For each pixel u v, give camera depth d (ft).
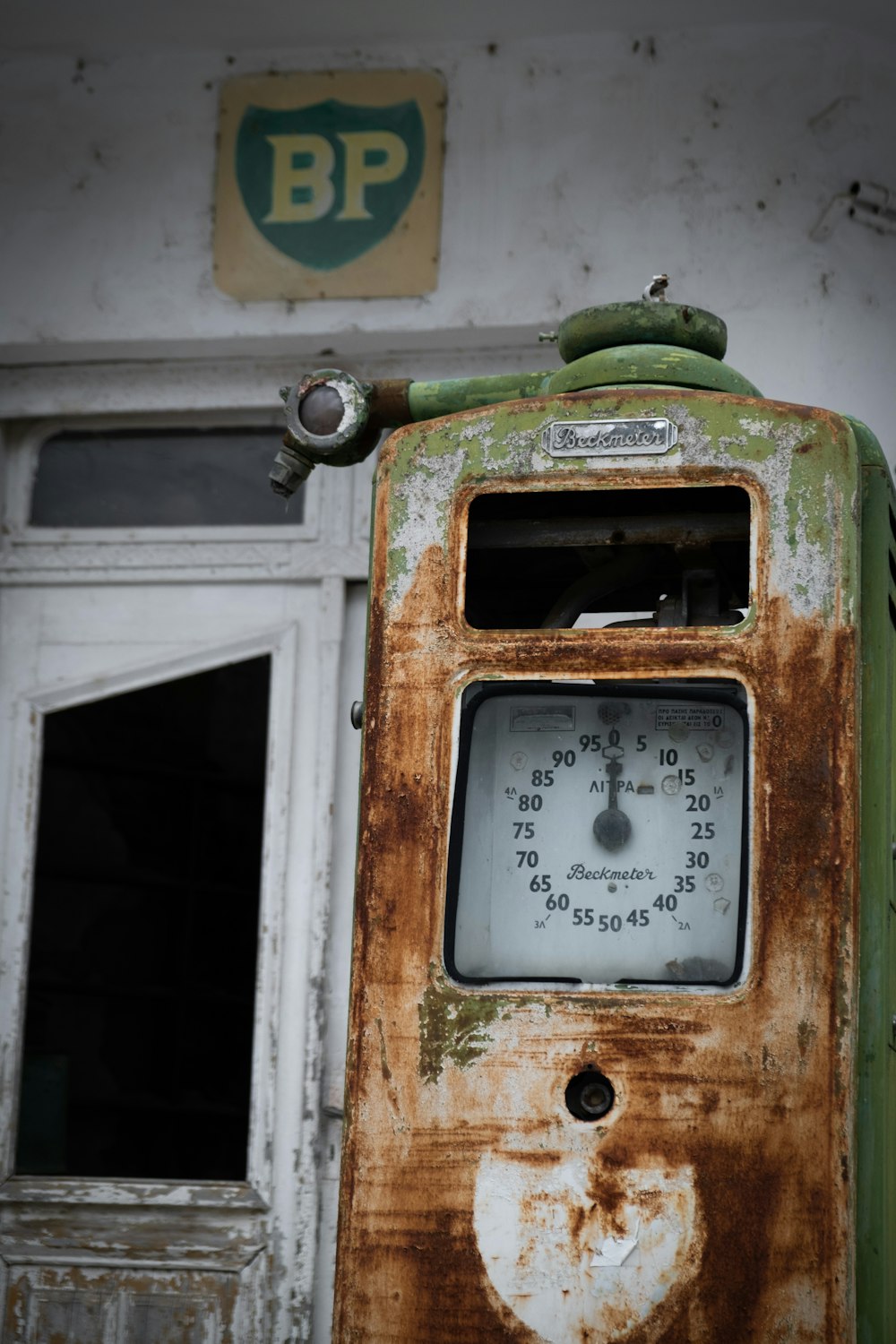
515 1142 7.93
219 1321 13.44
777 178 13.71
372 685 8.45
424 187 14.15
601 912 8.22
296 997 13.85
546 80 14.12
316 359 14.51
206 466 14.85
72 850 14.83
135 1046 14.49
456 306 13.97
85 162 14.58
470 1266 7.90
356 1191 8.06
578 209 13.93
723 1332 7.64
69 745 14.87
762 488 8.17
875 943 8.09
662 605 8.90
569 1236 7.83
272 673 14.38
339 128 14.34
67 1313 13.57
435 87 14.25
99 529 14.82
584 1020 7.95
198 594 14.65
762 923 7.85
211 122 14.49
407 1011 8.13
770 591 8.09
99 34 14.47
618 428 8.36
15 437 15.03
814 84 13.78
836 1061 7.69
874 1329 7.77
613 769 8.34
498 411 8.51
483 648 8.36
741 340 13.56
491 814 8.40
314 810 14.08
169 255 14.40
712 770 8.25
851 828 7.84
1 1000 14.23
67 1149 14.29
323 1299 13.41
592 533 8.66
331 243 14.21
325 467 14.49
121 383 14.74
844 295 13.52
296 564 14.42
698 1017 7.84
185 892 14.79
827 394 13.42
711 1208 7.71
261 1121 13.70
